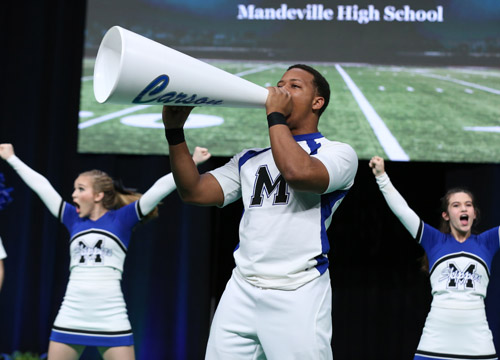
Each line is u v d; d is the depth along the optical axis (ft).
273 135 5.57
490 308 15.64
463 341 11.10
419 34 15.80
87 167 16.65
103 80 5.20
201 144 15.49
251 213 6.01
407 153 15.24
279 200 5.91
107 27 16.34
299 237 5.81
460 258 11.49
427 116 15.38
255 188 6.09
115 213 12.00
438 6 15.85
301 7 16.20
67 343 11.17
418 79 15.62
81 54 17.02
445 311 11.31
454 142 15.20
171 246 16.48
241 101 5.59
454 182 15.90
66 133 16.81
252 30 16.26
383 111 15.48
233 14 16.31
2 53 17.08
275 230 5.83
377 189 16.05
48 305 16.46
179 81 5.08
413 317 15.92
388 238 16.03
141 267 16.40
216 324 6.08
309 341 5.64
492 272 15.72
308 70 6.35
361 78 15.75
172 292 16.39
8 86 17.03
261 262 5.85
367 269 16.02
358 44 15.92
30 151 16.89
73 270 11.66
